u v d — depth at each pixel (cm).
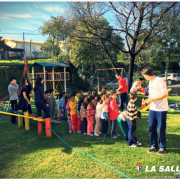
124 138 507
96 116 541
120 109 829
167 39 1659
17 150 450
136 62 2314
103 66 2178
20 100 650
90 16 1205
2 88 1502
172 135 529
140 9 1123
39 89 577
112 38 1571
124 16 1210
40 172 350
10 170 362
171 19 1124
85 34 1539
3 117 815
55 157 410
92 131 557
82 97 592
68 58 2203
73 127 582
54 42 2306
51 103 731
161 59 1864
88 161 388
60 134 573
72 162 386
